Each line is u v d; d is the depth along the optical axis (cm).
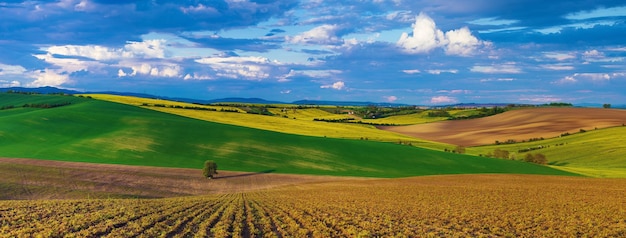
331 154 10088
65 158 7825
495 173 9050
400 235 2758
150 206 3941
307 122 17975
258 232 2827
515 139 14838
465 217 3500
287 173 8019
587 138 13388
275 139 11212
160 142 9906
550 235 2823
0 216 3123
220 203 4359
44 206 3666
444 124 19950
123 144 9412
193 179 6912
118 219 3120
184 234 2706
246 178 7338
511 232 2939
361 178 7694
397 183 6694
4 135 9312
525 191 5406
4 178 5969
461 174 8288
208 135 11044
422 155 10562
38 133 9794
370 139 13938
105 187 5847
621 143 12094
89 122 11362
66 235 2486
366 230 2922
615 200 4488
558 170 9712
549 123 16538
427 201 4509
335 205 4175
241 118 16712
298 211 3766
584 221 3281
